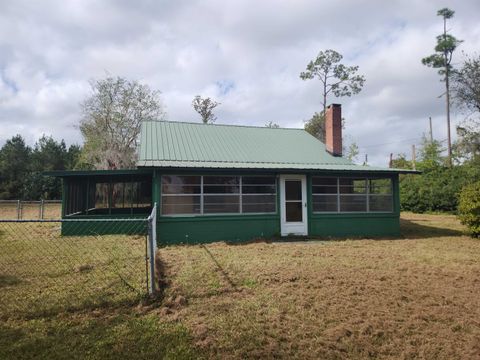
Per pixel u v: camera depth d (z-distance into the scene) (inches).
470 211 497.0
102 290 231.0
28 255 343.3
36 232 513.0
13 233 504.1
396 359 152.1
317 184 512.7
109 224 498.6
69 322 183.8
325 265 305.7
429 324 185.8
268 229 482.3
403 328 179.8
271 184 491.8
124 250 368.2
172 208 448.8
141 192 714.8
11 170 1870.1
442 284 254.2
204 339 166.9
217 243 432.5
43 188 1696.6
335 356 153.9
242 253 360.5
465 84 1208.2
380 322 185.9
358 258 339.9
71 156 2116.1
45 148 2076.8
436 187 937.5
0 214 914.1
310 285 248.1
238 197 475.2
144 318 189.0
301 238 477.1
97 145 1320.1
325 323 184.9
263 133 668.7
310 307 207.0
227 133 635.5
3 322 183.8
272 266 297.4
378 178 533.0
